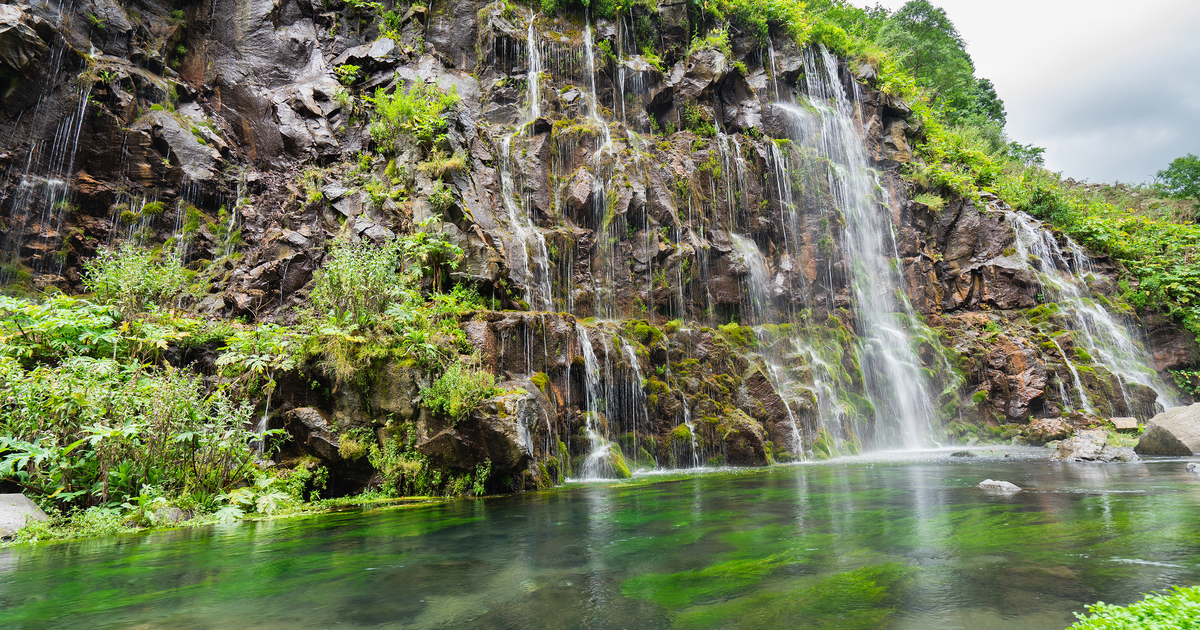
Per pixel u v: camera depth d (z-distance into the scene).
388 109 16.83
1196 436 14.86
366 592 4.60
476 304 14.23
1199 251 26.73
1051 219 28.64
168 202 16.69
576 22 23.77
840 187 24.75
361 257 12.79
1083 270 26.61
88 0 17.05
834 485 10.60
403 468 10.48
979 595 4.15
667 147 21.69
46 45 15.57
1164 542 5.56
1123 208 35.88
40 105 15.38
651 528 7.04
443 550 6.06
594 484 11.98
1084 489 9.12
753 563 5.25
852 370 21.25
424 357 11.11
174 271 13.66
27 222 14.75
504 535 6.79
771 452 16.19
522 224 18.00
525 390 11.81
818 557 5.40
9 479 7.91
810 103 26.05
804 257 23.08
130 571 5.34
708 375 17.08
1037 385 21.09
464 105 19.50
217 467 9.16
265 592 4.63
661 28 24.53
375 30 21.16
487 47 21.62
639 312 18.33
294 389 11.16
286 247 15.52
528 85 21.55
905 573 4.79
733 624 3.74
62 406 8.22
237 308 14.47
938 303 24.80
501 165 18.72
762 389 17.06
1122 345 23.91
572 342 14.11
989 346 22.59
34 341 10.38
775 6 26.31
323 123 18.45
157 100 17.77
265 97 19.05
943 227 26.25
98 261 13.47
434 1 22.53
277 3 20.25
